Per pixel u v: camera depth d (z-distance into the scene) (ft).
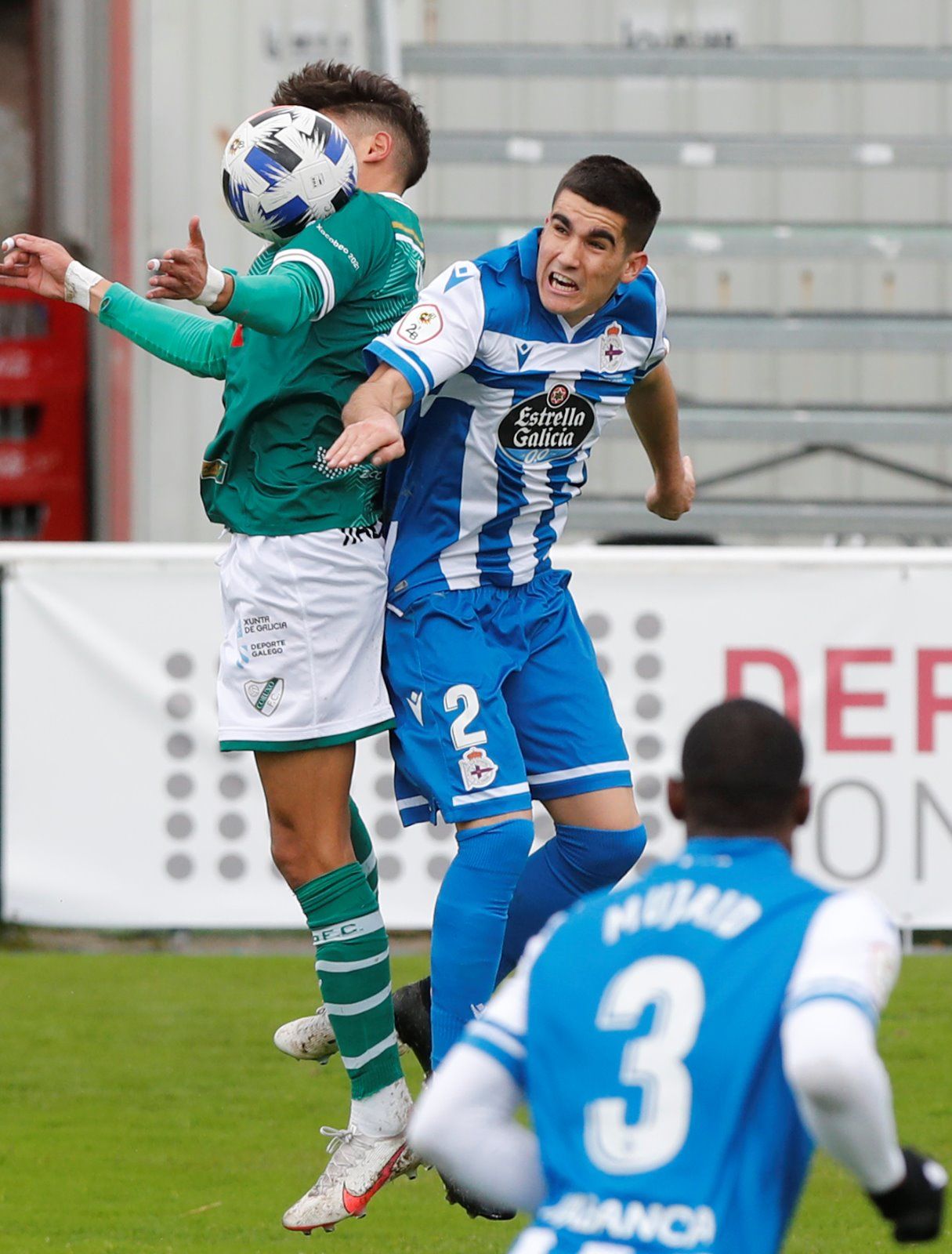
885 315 110.42
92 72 117.70
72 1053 68.54
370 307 45.16
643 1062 24.45
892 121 129.39
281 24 115.65
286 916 84.53
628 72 114.93
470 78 128.67
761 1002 24.30
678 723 83.87
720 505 108.68
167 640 84.43
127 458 116.47
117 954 86.84
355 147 47.34
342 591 45.57
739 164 114.11
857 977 23.81
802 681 83.71
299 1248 47.55
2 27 124.67
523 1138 26.00
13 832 84.69
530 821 45.01
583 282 43.78
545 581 47.62
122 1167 55.11
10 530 120.67
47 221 122.21
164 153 115.34
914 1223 24.99
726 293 129.80
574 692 46.91
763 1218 23.86
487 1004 44.45
